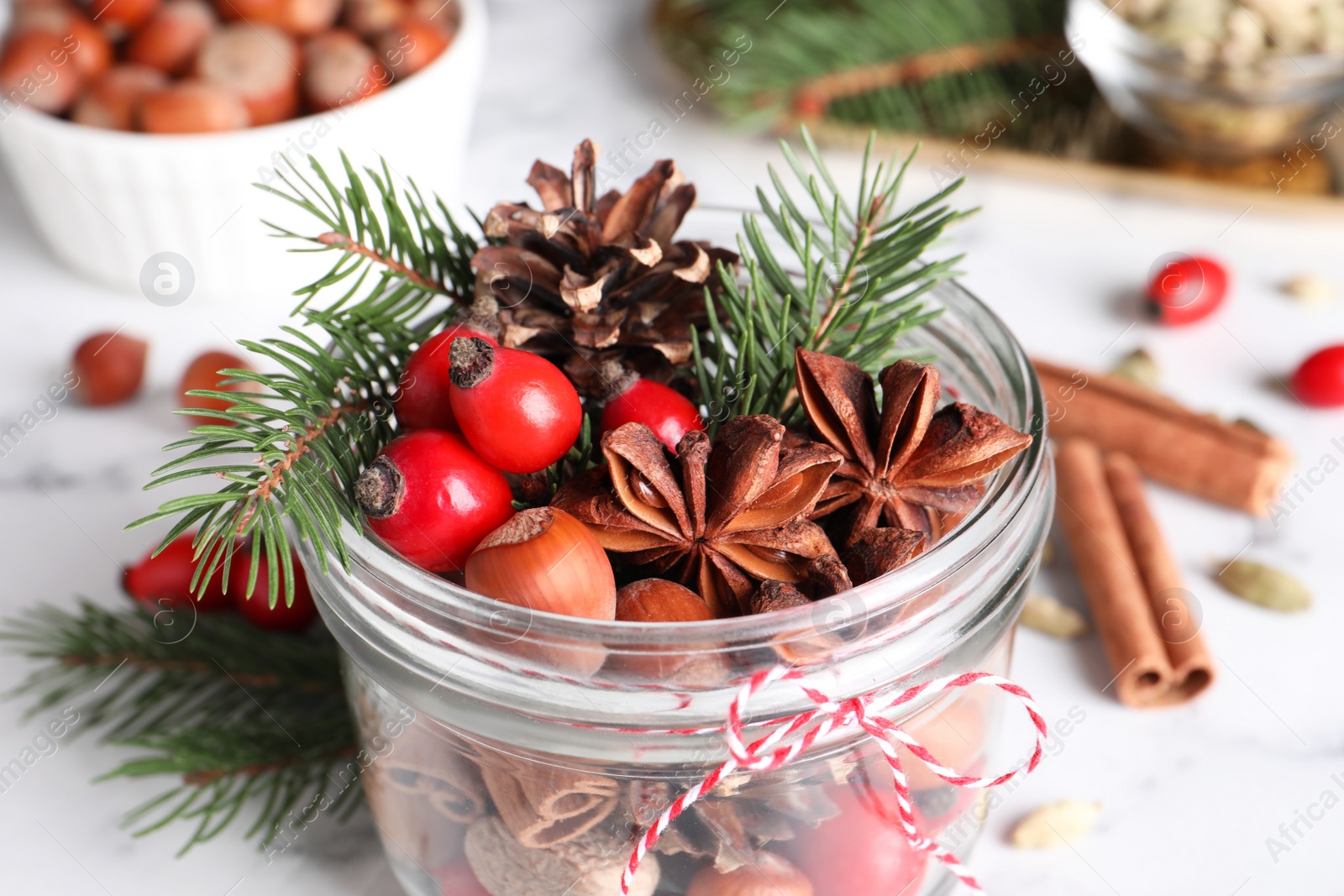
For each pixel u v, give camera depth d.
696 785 0.23
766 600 0.23
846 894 0.25
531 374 0.23
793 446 0.23
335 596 0.24
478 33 0.40
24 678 0.32
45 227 0.42
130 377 0.38
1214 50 0.41
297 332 0.24
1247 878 0.29
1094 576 0.33
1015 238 0.44
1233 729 0.31
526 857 0.24
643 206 0.25
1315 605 0.33
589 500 0.23
